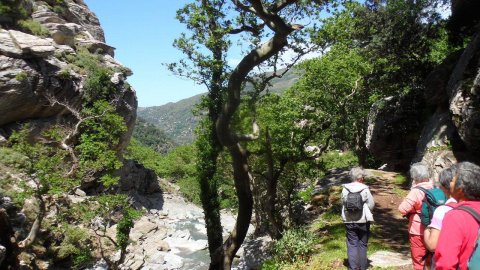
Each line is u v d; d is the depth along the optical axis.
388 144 23.67
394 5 24.11
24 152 21.70
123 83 43.22
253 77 12.36
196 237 37.97
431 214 4.65
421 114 22.02
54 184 21.33
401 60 24.69
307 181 24.66
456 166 3.47
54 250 25.38
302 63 17.62
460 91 11.61
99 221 31.61
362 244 6.83
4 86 31.61
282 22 9.17
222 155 17.33
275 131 14.66
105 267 26.59
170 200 53.41
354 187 6.87
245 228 12.48
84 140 26.03
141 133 184.88
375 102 25.72
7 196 24.94
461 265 2.75
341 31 11.55
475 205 2.88
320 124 17.44
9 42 33.22
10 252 20.41
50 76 35.03
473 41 12.49
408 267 7.82
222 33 11.57
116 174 43.84
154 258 29.75
